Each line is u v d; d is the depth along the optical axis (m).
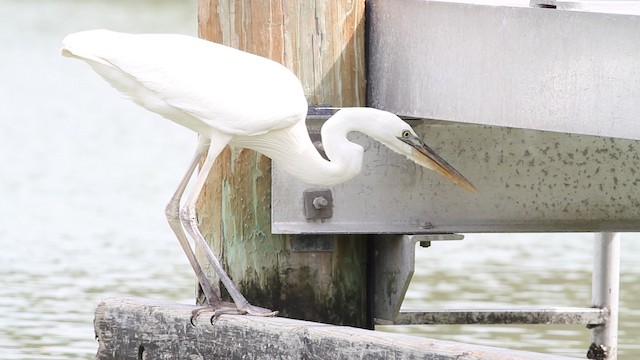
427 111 11.02
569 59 9.19
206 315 10.62
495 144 11.80
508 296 17.00
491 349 8.49
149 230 21.52
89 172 26.81
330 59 11.68
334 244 11.87
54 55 46.62
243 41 11.56
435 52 10.87
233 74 10.88
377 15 11.82
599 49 8.86
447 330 15.68
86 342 14.66
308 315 11.86
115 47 10.71
